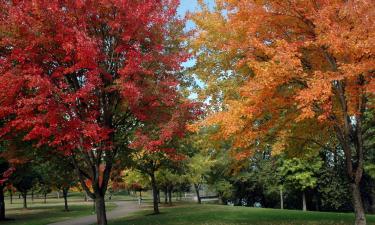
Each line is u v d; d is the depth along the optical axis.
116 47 12.71
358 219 12.55
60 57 12.11
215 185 44.22
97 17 12.45
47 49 11.84
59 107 10.99
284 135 12.30
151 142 12.02
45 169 20.92
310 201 39.84
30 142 13.68
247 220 19.58
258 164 39.12
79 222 28.78
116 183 47.47
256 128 12.51
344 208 37.03
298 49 12.08
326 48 11.58
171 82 12.59
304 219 18.92
